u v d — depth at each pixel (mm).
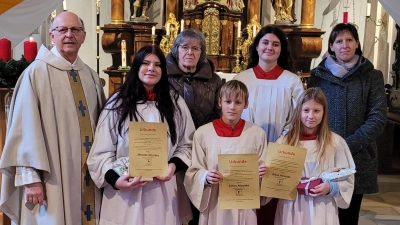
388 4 4156
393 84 5898
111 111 2248
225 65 5734
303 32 5414
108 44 5738
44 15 5238
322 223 2209
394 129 5895
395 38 6246
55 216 2162
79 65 2350
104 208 2244
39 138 2127
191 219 2490
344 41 2645
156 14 6273
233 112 2246
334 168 2236
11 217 2301
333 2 6066
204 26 5668
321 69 2793
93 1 6527
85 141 2285
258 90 2594
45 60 2244
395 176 5352
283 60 2672
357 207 2793
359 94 2660
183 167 2271
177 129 2330
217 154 2279
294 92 2562
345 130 2654
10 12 5078
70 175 2244
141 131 2105
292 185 2176
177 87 2572
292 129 2326
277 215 2334
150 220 2184
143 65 2215
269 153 2201
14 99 2229
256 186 2154
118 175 2119
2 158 2123
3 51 3074
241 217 2244
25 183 2109
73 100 2277
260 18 6164
